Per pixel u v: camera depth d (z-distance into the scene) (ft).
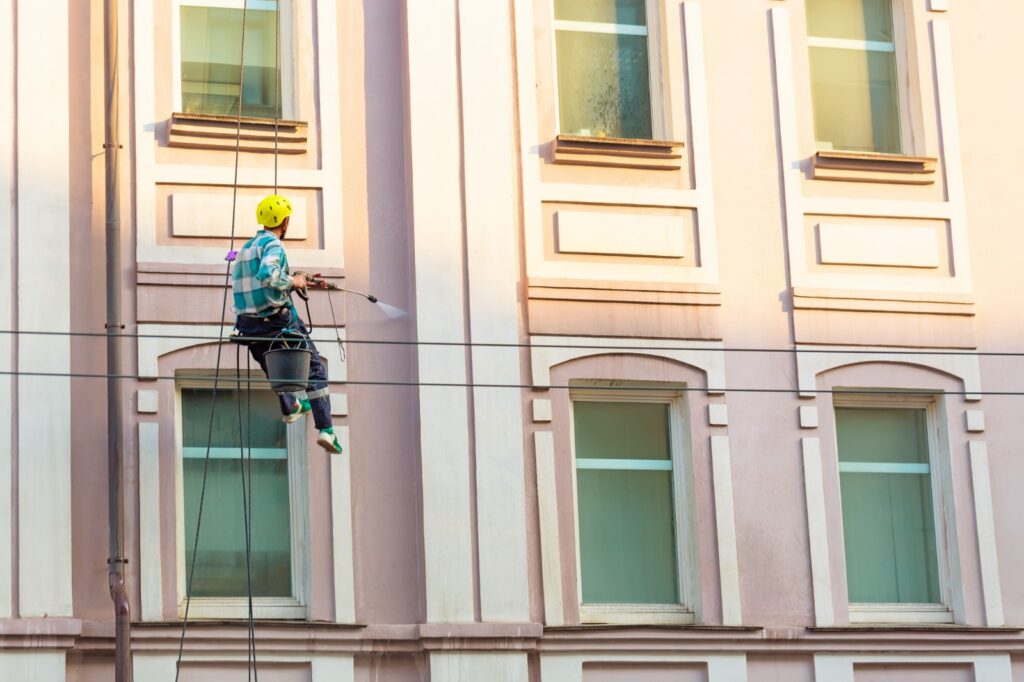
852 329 134.51
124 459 120.88
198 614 121.70
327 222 127.54
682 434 131.54
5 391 119.03
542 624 124.26
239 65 131.03
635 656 125.08
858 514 134.31
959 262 137.08
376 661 121.80
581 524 129.59
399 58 131.85
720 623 127.54
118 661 116.26
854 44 141.79
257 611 122.62
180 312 123.95
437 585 122.93
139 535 120.16
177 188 125.70
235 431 125.18
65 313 121.08
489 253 128.88
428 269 127.75
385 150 130.21
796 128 137.08
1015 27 141.69
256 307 114.11
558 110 135.85
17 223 121.49
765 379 132.46
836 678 128.06
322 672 120.37
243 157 127.24
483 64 131.85
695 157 134.62
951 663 130.21
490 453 125.80
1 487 117.60
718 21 137.90
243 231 125.80
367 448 125.29
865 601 133.08
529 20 134.62
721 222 134.10
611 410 131.64
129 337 121.90
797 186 135.85
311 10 131.03
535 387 127.75
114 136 124.06
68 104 124.36
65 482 118.73
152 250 124.26
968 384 135.54
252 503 124.67
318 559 122.83
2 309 120.26
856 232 135.74
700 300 132.26
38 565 116.98
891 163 137.28
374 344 127.03
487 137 130.62
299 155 128.57
